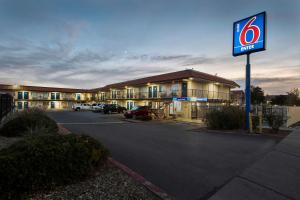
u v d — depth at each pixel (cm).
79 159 416
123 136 1070
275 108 1662
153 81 2886
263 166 554
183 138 1012
